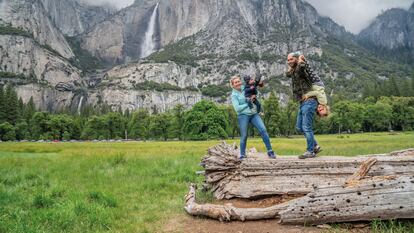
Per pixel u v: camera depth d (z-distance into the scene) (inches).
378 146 1185.4
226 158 331.0
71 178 514.9
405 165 269.6
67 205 318.7
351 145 1290.6
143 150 1278.3
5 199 360.2
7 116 4611.2
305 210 250.4
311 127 316.2
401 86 5733.3
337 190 248.8
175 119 4050.2
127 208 330.0
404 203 233.9
